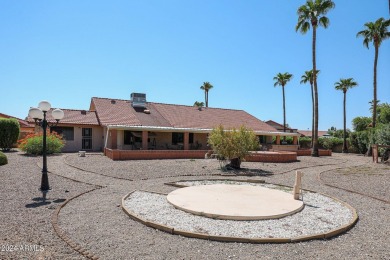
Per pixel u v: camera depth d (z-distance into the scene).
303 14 32.34
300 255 5.79
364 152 40.09
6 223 7.43
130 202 9.80
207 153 25.33
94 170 16.86
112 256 5.59
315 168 21.09
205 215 8.26
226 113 41.53
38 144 23.14
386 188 13.25
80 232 6.88
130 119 30.59
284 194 10.96
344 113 45.97
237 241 6.42
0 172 15.02
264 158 23.83
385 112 38.88
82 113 32.47
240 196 10.48
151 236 6.70
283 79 56.00
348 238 6.80
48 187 11.76
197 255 5.71
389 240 6.70
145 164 19.75
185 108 39.22
